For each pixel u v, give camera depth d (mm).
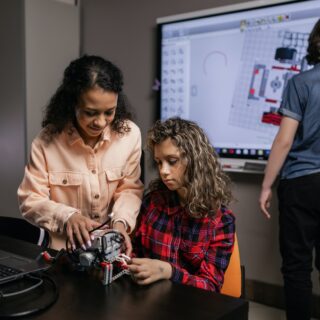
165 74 2748
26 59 2885
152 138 1111
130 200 1314
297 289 1853
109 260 982
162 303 838
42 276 971
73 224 1094
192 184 1084
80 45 3264
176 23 2658
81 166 1336
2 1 2961
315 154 1816
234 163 2480
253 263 2479
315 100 1768
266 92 2330
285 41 2234
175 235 1168
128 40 2973
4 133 3088
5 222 1683
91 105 1104
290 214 1867
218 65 2512
